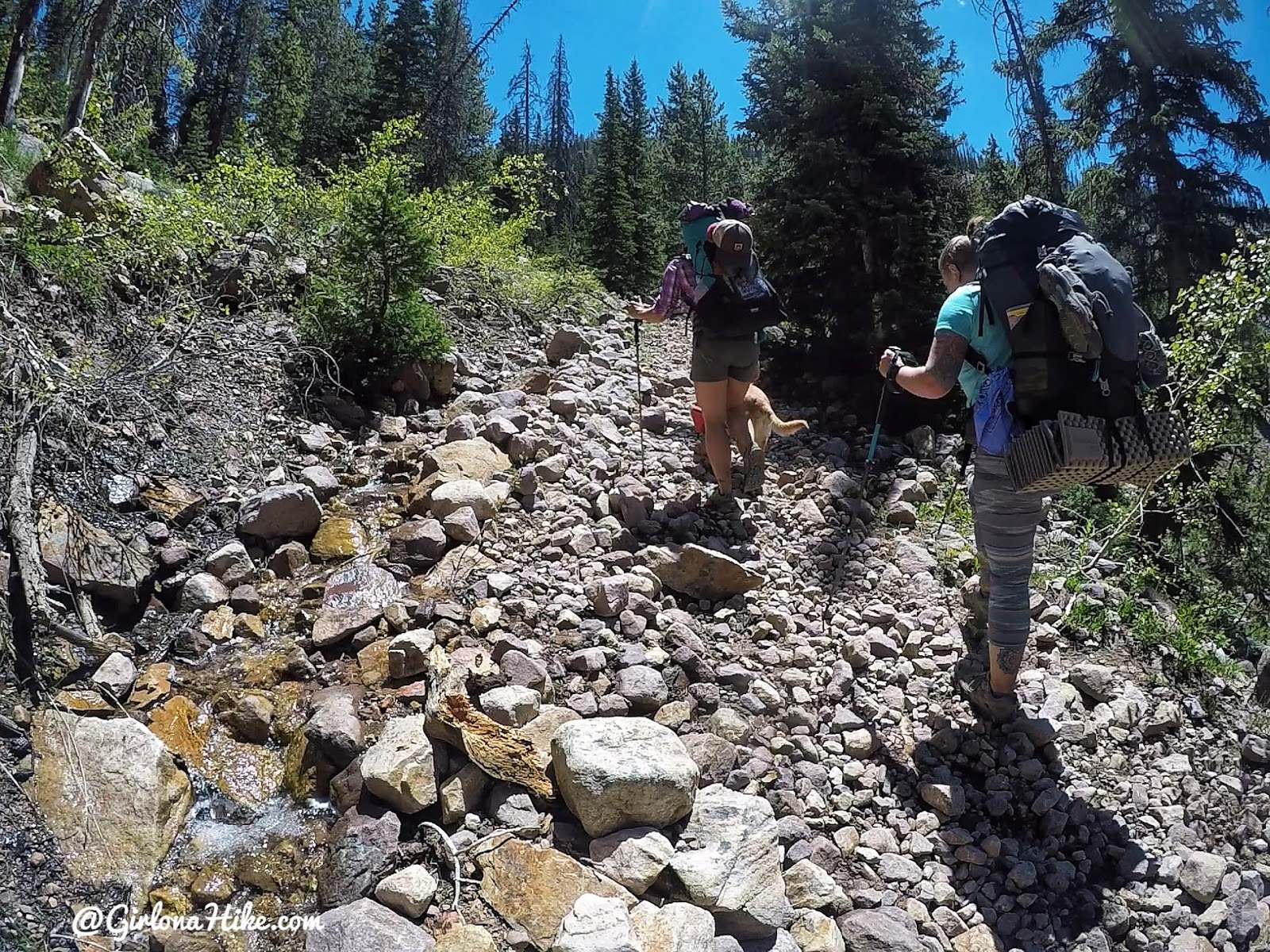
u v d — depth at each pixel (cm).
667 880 269
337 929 235
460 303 763
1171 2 1339
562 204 3978
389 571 394
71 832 252
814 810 320
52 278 471
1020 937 294
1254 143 1350
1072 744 378
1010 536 352
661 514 493
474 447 493
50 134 617
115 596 345
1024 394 325
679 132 5122
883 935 272
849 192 716
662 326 954
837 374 764
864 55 726
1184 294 588
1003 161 846
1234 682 455
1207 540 698
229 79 2533
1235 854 342
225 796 290
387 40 3156
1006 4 646
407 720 305
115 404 425
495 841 275
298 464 471
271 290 618
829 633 425
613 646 372
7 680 289
